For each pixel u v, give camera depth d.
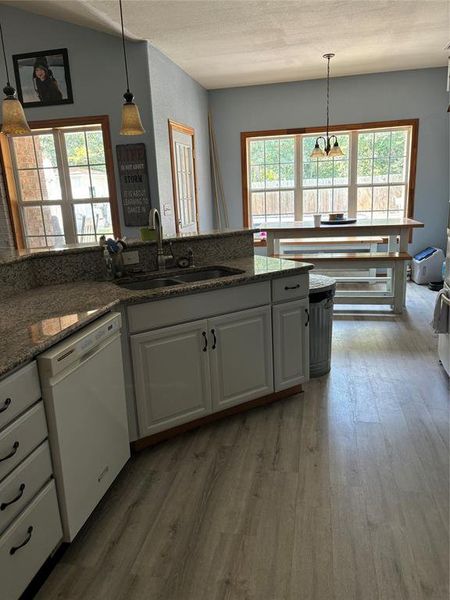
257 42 4.38
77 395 1.68
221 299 2.44
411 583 1.53
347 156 6.29
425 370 3.25
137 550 1.72
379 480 2.07
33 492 1.47
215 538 1.77
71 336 1.71
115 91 4.32
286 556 1.66
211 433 2.52
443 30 4.25
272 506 1.93
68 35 4.28
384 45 4.68
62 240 5.12
